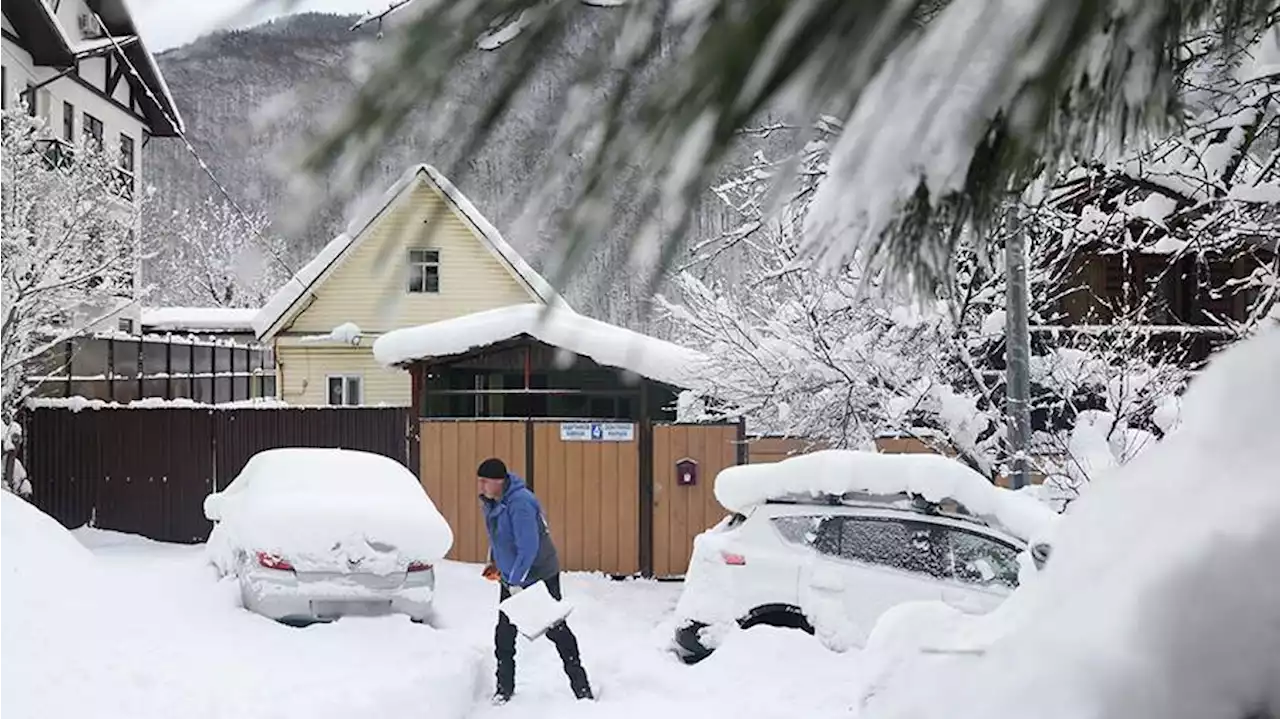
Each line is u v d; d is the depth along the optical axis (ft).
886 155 2.37
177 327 98.99
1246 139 14.10
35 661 21.74
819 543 26.02
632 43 2.34
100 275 45.16
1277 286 16.81
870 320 34.47
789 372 35.24
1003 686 3.63
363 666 23.48
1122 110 2.46
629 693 24.59
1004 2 2.35
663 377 40.22
